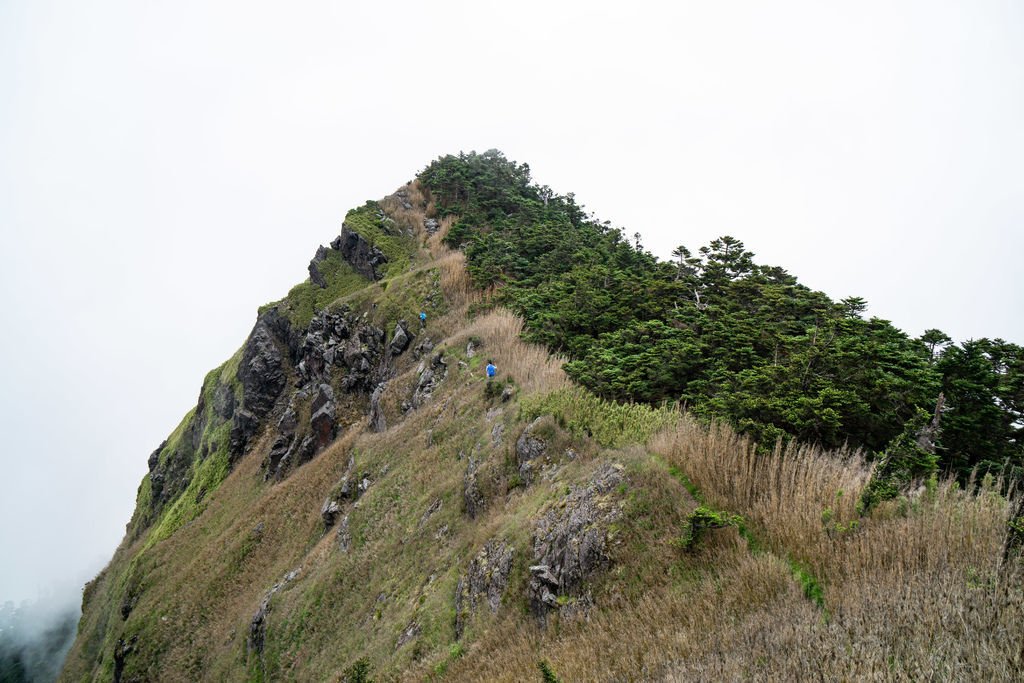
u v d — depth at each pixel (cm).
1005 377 1519
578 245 4459
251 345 6212
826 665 541
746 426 1288
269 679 2252
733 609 784
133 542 6712
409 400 3581
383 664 1550
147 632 3528
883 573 712
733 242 3369
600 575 1091
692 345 2014
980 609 552
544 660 875
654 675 712
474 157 7988
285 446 4831
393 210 7138
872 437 1427
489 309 4012
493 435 2159
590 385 2097
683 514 1066
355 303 5425
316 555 2825
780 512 948
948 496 850
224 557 3769
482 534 1600
